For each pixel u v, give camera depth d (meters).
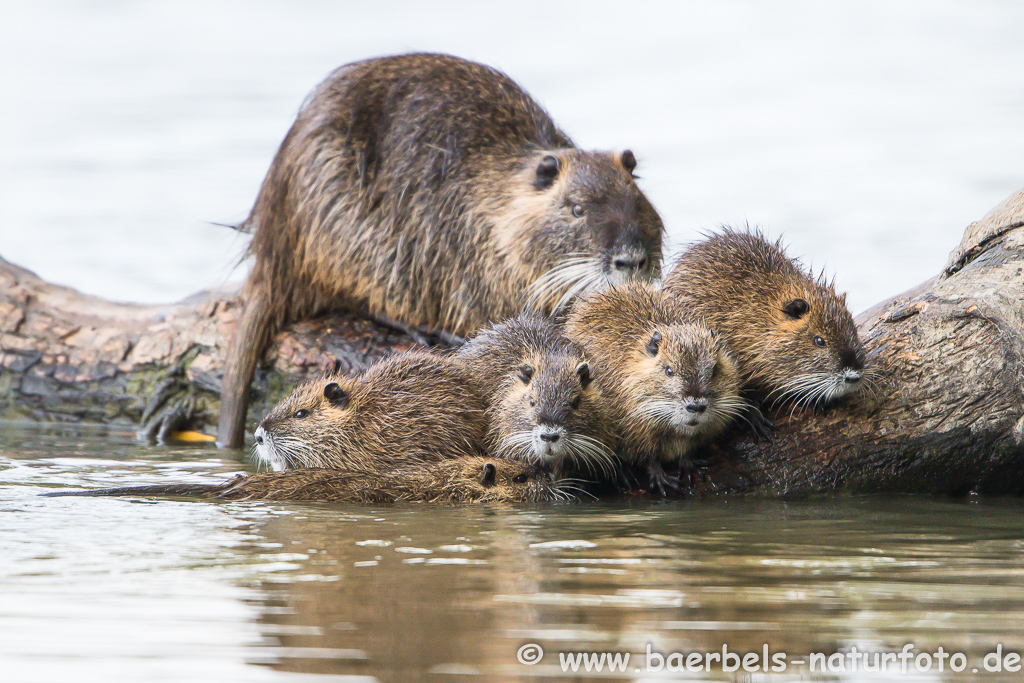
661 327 10.72
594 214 12.84
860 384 10.69
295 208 14.30
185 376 14.88
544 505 10.01
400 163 13.95
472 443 10.83
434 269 13.96
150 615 6.24
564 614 6.29
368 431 10.80
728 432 10.96
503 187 13.71
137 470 11.62
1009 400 10.27
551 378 10.47
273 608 6.36
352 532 8.42
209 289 16.83
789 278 11.21
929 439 10.49
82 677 5.38
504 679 5.41
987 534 8.61
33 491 10.06
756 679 5.46
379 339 14.31
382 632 5.99
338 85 14.46
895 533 8.63
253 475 10.02
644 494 10.66
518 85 14.84
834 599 6.62
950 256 11.90
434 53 14.73
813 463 10.58
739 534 8.55
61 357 15.22
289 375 14.36
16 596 6.55
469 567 7.32
